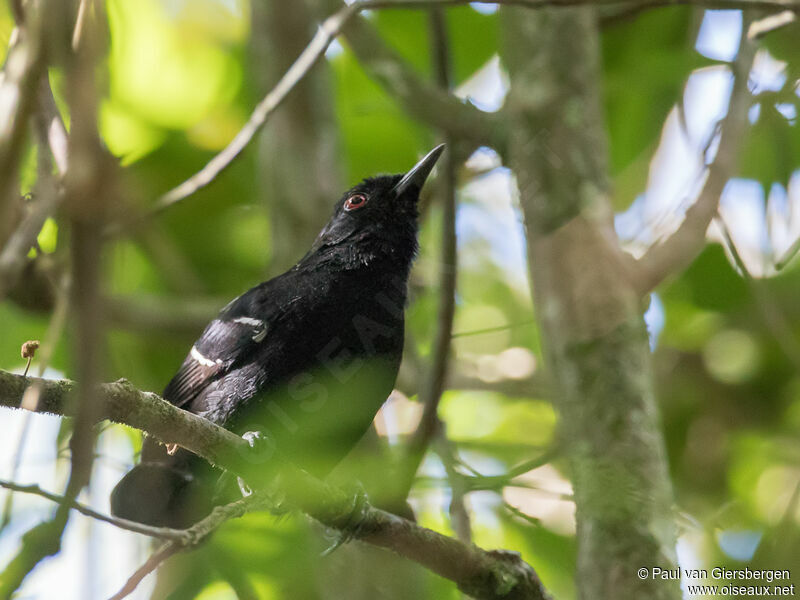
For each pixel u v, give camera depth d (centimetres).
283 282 1080
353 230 1131
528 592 933
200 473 1027
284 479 899
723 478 1533
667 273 975
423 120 1166
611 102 1401
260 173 1392
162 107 1482
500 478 1032
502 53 1186
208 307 1405
